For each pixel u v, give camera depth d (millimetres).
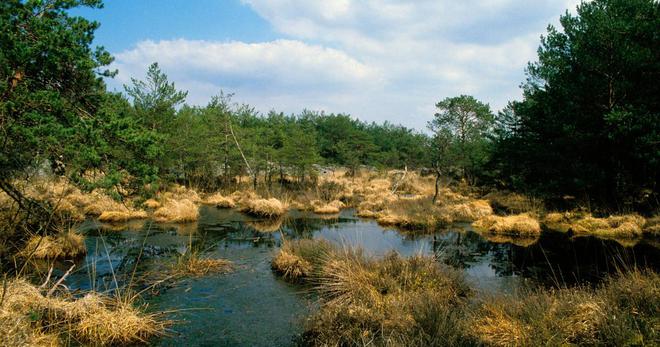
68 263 9156
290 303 7023
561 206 18797
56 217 10188
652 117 13719
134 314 5902
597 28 14938
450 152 29078
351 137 47875
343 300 6660
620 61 14672
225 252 10977
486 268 9727
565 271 9359
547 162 18078
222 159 26953
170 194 23016
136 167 8016
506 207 20625
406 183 32531
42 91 6508
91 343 5180
